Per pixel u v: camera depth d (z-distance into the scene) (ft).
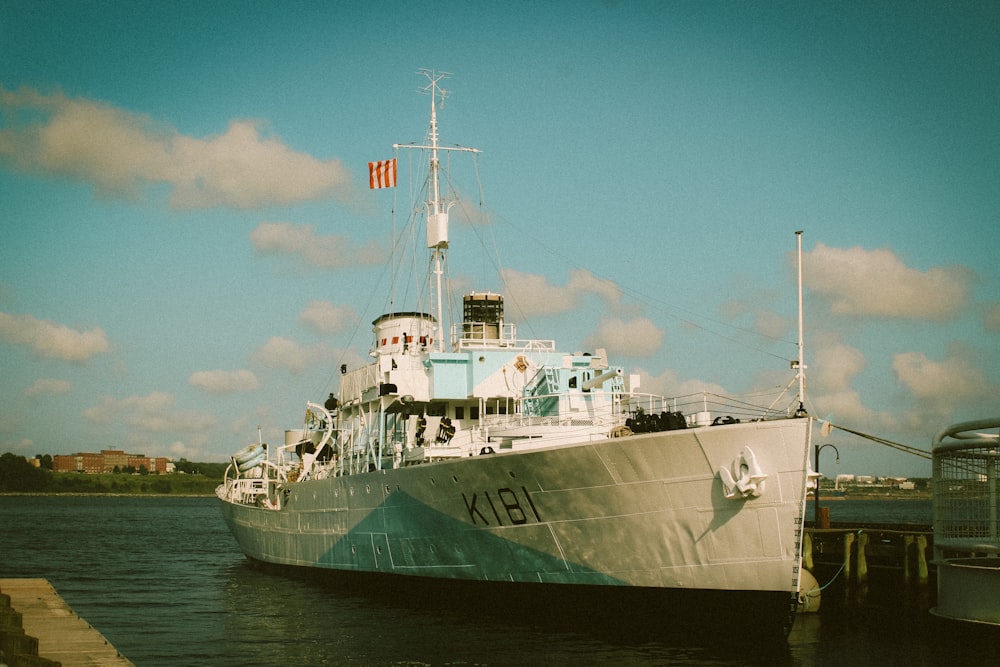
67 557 192.54
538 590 92.48
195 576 151.02
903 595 115.24
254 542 157.17
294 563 138.92
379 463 111.55
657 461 80.89
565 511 87.61
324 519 125.39
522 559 92.84
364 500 112.88
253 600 118.93
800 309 82.79
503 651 81.97
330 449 142.10
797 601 76.89
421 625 94.94
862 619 103.60
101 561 182.60
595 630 88.28
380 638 89.51
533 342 117.91
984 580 80.79
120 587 136.77
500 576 95.55
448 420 107.45
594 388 104.22
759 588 78.28
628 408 106.73
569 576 89.40
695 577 81.51
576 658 78.69
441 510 99.14
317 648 86.33
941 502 86.33
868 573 123.54
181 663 81.25
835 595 119.85
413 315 132.46
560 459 85.46
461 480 94.94
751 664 76.33
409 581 107.45
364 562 115.44
